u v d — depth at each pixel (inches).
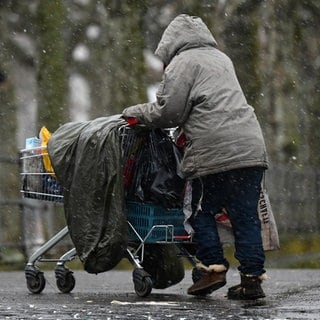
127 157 687.1
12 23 1638.8
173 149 688.4
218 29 1702.8
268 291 764.6
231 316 550.0
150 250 742.5
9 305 624.4
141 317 543.5
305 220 1678.2
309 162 1854.1
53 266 1199.6
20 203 1194.6
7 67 1683.1
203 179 665.6
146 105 671.8
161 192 683.4
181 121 665.6
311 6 1765.5
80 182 684.1
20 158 746.2
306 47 1790.1
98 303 640.4
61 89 1594.5
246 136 656.4
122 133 683.4
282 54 1758.1
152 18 1646.2
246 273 666.2
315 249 1636.3
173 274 747.4
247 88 1758.1
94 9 1620.3
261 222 701.3
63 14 1611.7
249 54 1742.1
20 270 1181.1
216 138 654.5
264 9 1747.0
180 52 674.2
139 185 687.7
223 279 674.2
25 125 1800.0
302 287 818.2
